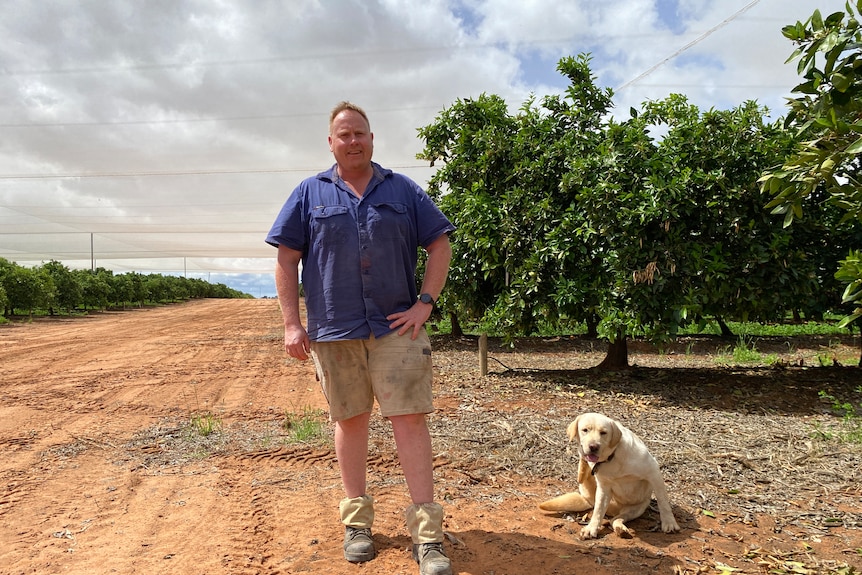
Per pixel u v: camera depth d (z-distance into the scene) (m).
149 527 3.69
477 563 3.09
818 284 7.70
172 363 11.93
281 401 7.73
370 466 4.77
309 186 3.20
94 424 6.56
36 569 3.13
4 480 4.69
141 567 3.12
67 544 3.46
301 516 3.77
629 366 9.45
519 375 8.99
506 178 9.25
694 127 7.80
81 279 35.53
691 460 4.88
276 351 14.23
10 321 26.45
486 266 8.84
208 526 3.67
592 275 8.15
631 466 3.43
